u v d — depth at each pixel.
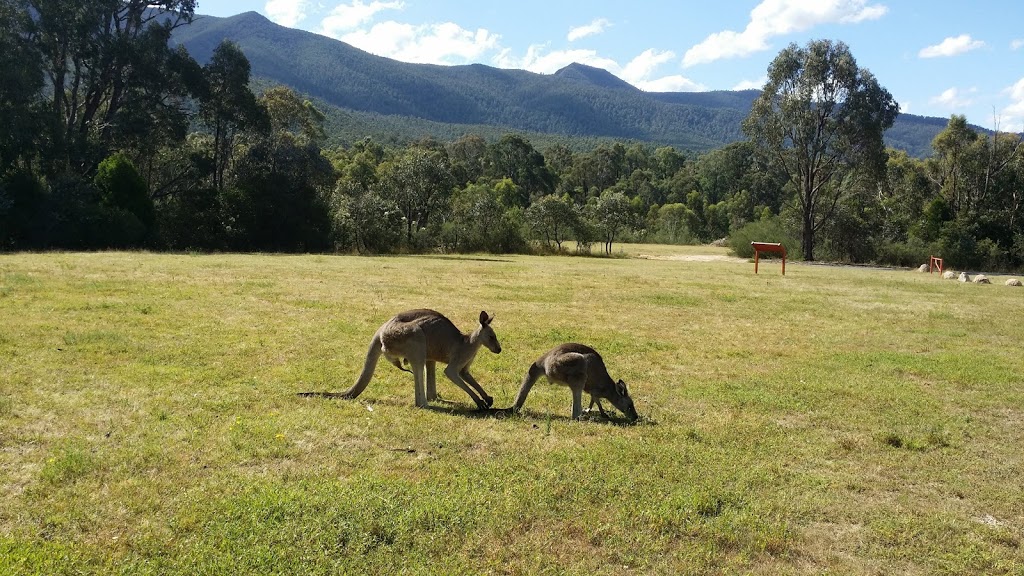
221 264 27.77
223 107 46.84
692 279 31.05
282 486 6.05
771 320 18.73
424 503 5.76
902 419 9.34
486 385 10.57
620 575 4.96
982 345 15.64
